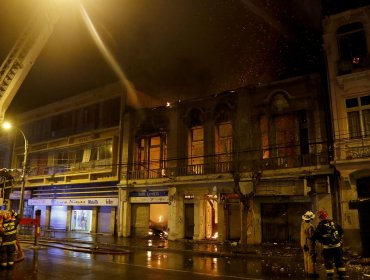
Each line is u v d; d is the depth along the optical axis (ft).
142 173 88.48
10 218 40.68
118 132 96.63
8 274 35.42
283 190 67.26
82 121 107.96
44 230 104.68
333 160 59.98
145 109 91.81
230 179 72.54
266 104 72.74
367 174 57.98
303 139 69.00
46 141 116.98
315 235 32.37
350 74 60.13
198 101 82.94
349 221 57.98
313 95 67.97
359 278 33.94
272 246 65.05
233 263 46.21
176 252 60.75
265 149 68.03
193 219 78.95
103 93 102.47
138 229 87.56
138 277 34.12
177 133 84.33
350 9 62.28
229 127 77.92
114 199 92.94
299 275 36.19
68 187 107.76
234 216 73.77
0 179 62.80
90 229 98.89
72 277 33.83
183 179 79.51
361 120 59.21
